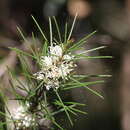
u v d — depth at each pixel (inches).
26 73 16.9
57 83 16.5
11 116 17.3
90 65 34.4
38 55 16.8
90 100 34.5
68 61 16.8
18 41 33.6
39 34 32.7
